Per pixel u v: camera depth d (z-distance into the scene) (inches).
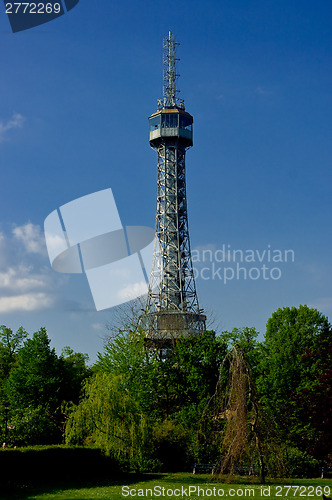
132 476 1787.6
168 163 5546.3
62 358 3560.5
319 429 1546.5
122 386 1925.4
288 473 1518.2
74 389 3348.9
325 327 2598.4
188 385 2655.0
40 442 2689.5
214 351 2684.5
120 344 2354.8
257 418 1461.6
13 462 1476.4
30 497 1197.1
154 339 2901.1
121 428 1745.8
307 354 1787.6
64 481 1588.3
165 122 5575.8
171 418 2397.9
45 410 2967.5
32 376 3038.9
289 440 2057.1
